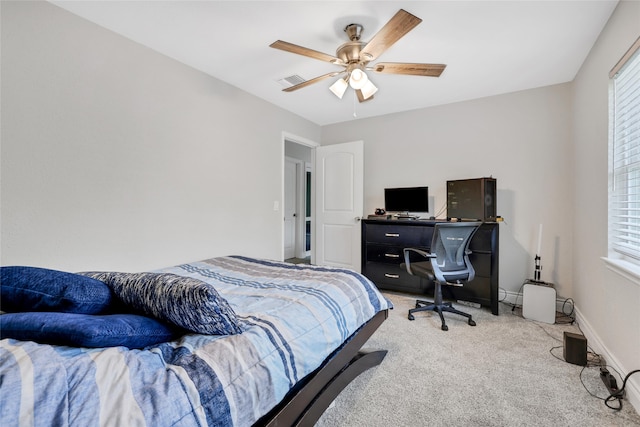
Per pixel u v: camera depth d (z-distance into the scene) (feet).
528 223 9.82
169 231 7.64
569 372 5.77
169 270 6.75
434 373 5.76
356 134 13.43
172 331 3.39
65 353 2.40
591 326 7.04
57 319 2.55
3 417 1.65
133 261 6.88
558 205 9.34
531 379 5.54
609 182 5.99
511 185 10.09
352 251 12.71
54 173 5.60
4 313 2.86
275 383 3.09
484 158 10.57
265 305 4.34
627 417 4.53
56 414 1.81
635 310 4.78
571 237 9.11
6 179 5.05
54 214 5.62
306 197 18.31
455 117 11.11
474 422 4.45
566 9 5.72
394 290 11.12
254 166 10.38
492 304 9.00
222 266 7.13
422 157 11.84
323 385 4.06
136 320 3.03
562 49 7.18
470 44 7.00
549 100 9.45
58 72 5.62
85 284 3.12
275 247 11.43
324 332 4.09
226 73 8.60
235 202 9.62
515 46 7.09
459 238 8.18
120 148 6.61
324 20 6.10
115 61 6.49
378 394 5.11
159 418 2.12
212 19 6.07
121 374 2.33
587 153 7.40
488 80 9.07
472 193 9.61
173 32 6.53
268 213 11.07
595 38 6.68
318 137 14.23
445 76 8.80
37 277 2.91
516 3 5.57
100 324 2.61
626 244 5.64
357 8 5.72
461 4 5.59
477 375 5.69
